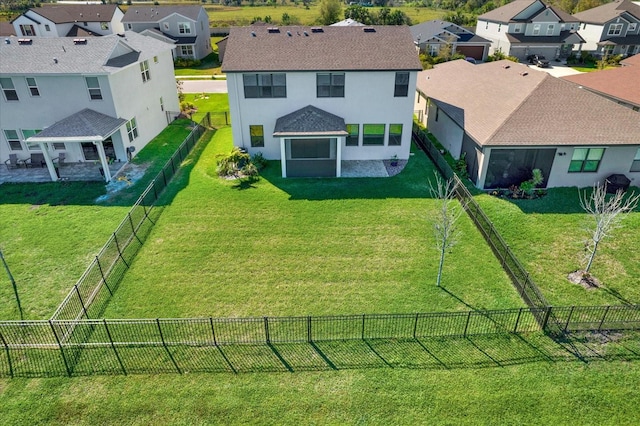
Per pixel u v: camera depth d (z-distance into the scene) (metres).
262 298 14.84
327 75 23.73
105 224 19.23
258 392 11.54
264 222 19.41
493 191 21.66
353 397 11.39
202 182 23.14
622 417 10.84
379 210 20.34
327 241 18.02
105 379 11.91
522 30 58.66
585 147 20.55
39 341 13.11
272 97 24.34
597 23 58.53
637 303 14.46
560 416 10.87
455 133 25.72
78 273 16.06
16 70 22.97
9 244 17.80
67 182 23.34
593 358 12.42
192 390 11.59
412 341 13.11
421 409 11.07
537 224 18.92
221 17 92.50
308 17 91.69
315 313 14.16
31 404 11.24
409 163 25.64
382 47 24.75
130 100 26.41
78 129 22.80
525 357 12.49
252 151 26.00
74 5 63.94
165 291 15.16
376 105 24.59
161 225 19.17
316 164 23.59
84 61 23.86
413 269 16.27
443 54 55.66
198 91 43.78
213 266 16.47
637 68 29.05
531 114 21.53
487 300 14.66
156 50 30.59
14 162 25.08
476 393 11.45
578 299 14.65
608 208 16.30
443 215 15.12
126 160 25.98
